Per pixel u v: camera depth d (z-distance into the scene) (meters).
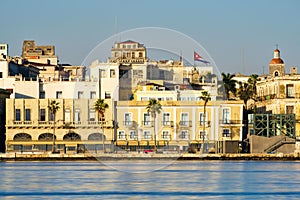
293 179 176.62
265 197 139.62
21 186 157.25
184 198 137.38
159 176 184.00
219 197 139.12
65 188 152.62
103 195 141.00
